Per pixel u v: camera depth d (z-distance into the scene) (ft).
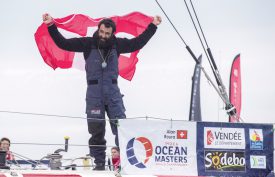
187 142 114.11
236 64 176.14
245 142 116.37
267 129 117.39
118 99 115.75
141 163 111.96
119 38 118.01
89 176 107.04
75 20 129.80
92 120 114.42
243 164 115.96
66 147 113.39
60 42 114.52
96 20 130.82
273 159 117.19
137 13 131.95
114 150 113.91
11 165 111.14
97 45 115.44
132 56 131.54
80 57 128.88
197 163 114.11
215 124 115.44
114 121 114.83
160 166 112.57
